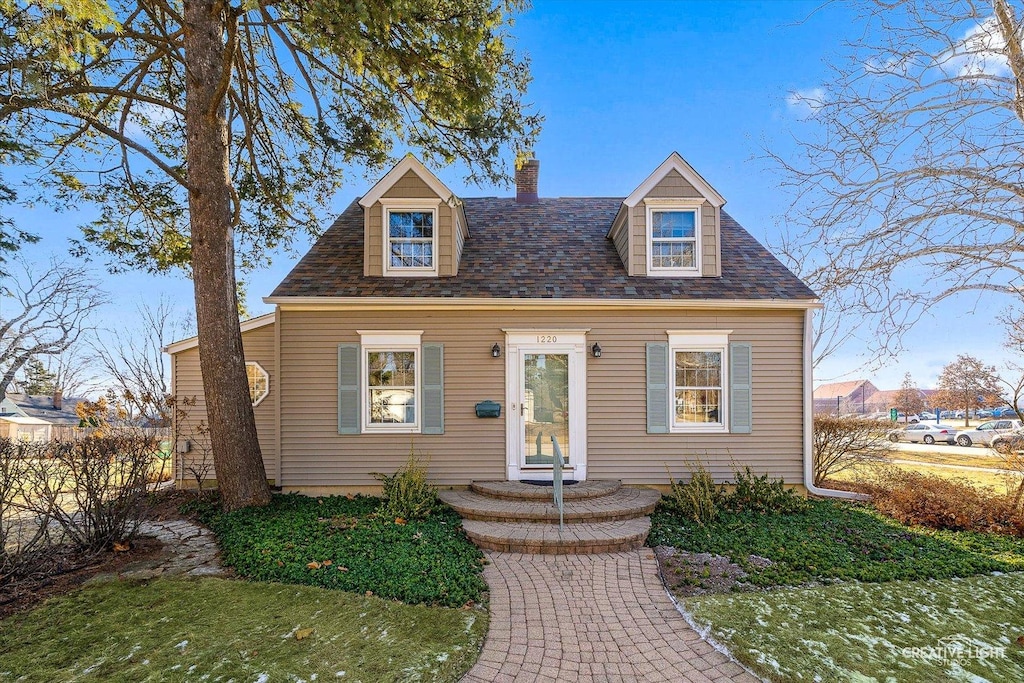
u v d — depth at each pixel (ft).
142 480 20.74
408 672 11.96
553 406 30.14
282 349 29.81
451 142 30.40
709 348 30.25
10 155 27.58
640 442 29.86
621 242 34.09
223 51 27.04
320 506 26.07
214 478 33.17
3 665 12.13
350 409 29.68
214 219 25.76
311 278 31.12
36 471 17.72
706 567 18.69
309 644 13.04
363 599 15.55
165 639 13.25
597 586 17.29
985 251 24.54
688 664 12.56
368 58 25.66
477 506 24.79
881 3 23.57
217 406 25.62
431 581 16.65
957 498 25.11
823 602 15.93
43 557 17.28
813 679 11.84
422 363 29.91
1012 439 29.17
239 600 15.43
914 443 79.82
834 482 34.09
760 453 29.94
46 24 20.26
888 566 18.63
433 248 31.83
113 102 31.81
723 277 32.07
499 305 29.63
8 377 76.38
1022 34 22.27
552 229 38.37
